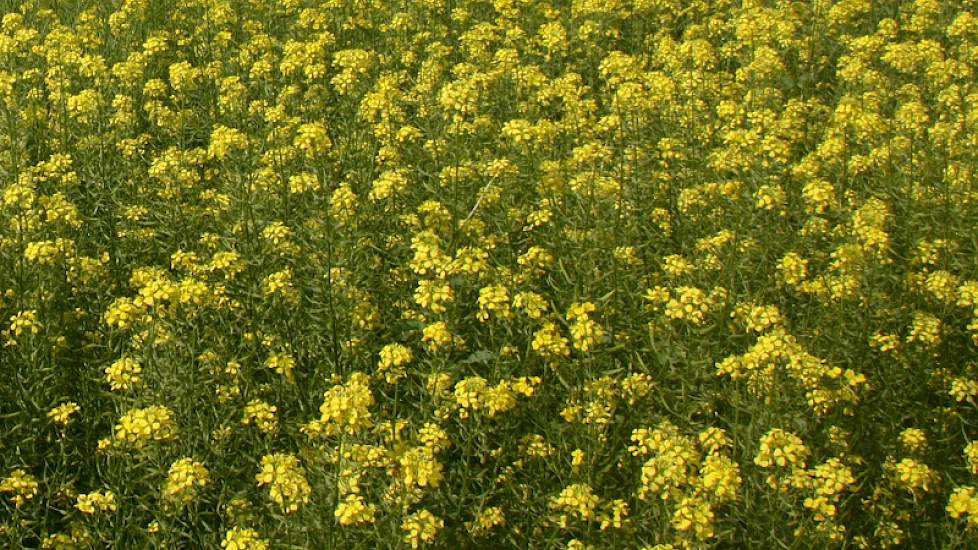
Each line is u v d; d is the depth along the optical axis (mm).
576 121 2977
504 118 3176
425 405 2352
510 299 2537
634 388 2348
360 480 2217
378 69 3439
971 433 2455
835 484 2162
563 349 2324
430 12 3914
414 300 2506
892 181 2869
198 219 2744
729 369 2316
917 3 3881
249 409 2344
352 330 2510
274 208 2773
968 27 3631
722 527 2232
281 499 2133
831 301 2525
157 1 3943
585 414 2326
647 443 2219
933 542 2256
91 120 3010
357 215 2662
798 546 2180
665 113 3074
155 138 3078
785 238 2678
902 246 2715
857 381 2301
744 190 2762
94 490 2332
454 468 2350
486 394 2252
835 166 2910
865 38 3537
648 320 2525
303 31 3881
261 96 3295
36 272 2520
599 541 2246
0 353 2416
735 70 3854
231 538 2150
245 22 3867
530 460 2342
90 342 2514
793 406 2340
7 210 2625
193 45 3727
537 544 2271
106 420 2404
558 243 2631
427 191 2844
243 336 2457
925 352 2453
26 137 2896
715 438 2260
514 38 3621
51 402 2396
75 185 2807
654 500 2197
